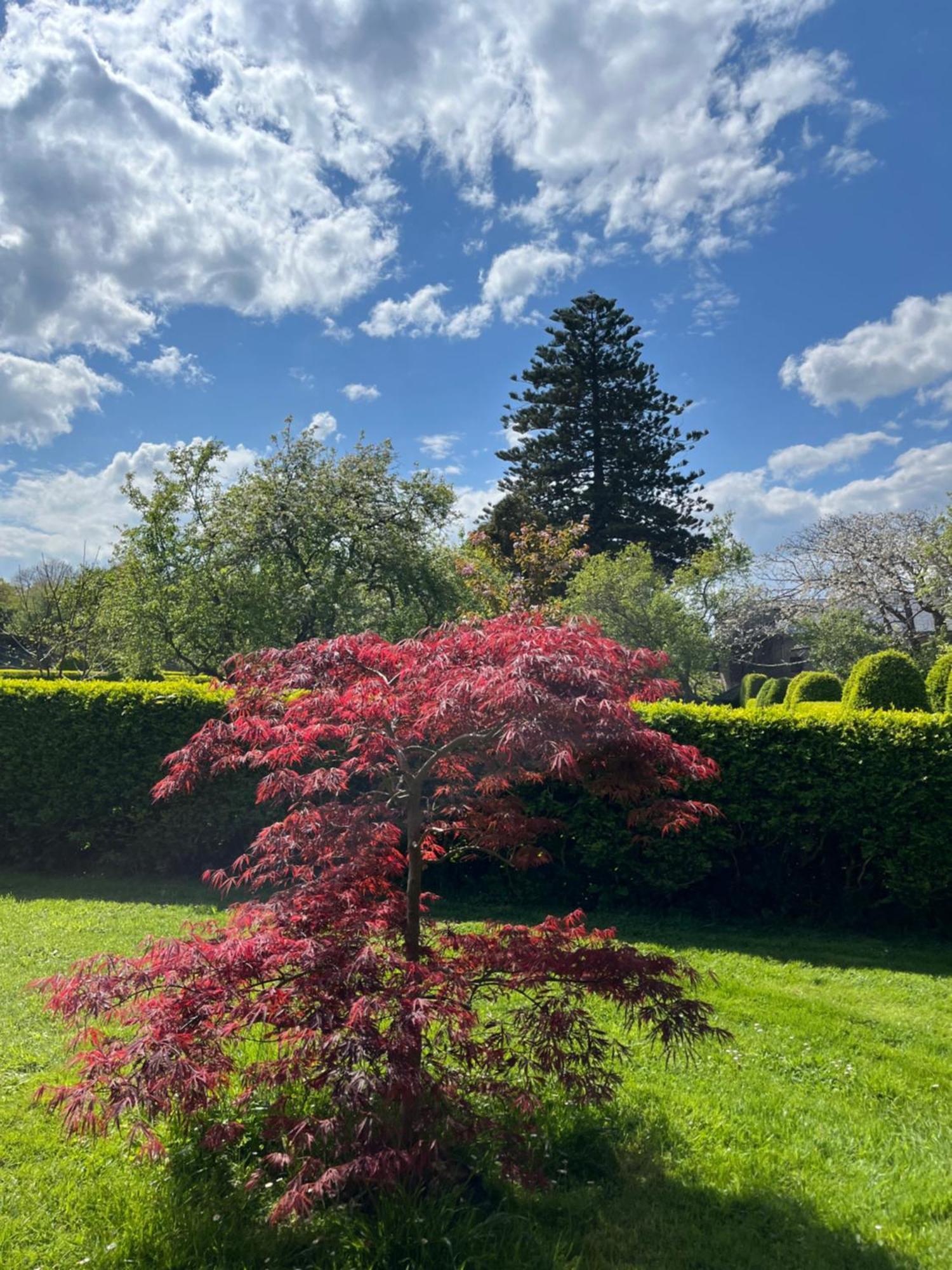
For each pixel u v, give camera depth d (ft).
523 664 9.72
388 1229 9.22
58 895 24.49
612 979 10.49
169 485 46.09
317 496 47.55
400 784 12.00
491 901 24.94
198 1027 9.89
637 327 115.44
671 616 72.74
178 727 26.73
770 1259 9.22
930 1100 13.15
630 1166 10.96
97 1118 9.64
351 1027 9.04
